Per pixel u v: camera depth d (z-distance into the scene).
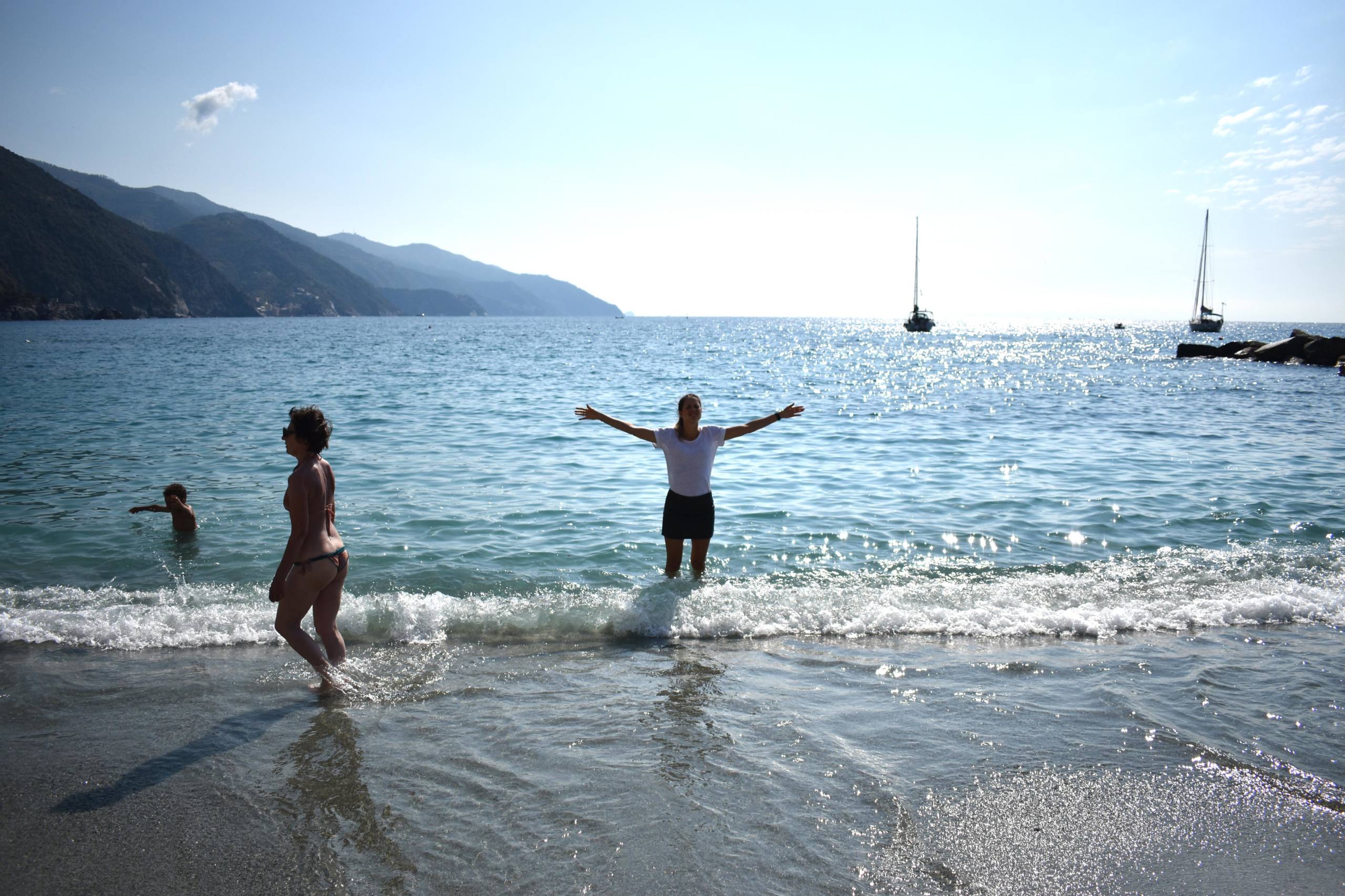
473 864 2.86
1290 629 5.54
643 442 14.09
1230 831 3.10
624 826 3.09
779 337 105.06
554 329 150.12
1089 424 17.91
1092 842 3.01
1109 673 4.70
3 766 3.58
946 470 11.86
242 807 3.24
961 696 4.36
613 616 5.63
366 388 25.64
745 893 2.68
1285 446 14.38
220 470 11.20
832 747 3.76
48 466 11.39
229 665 4.84
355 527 8.27
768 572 6.86
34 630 5.30
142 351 49.62
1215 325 98.12
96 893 2.70
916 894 2.69
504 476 11.05
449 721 4.06
